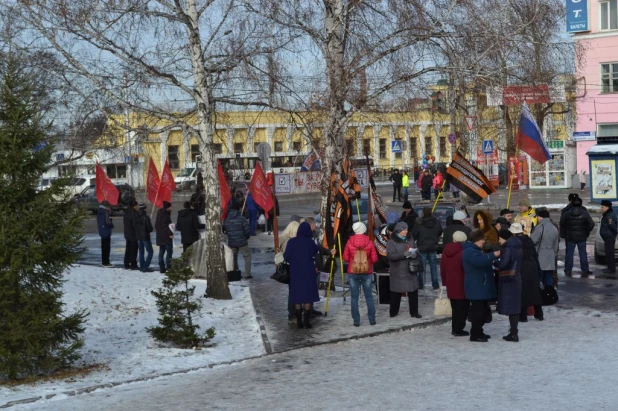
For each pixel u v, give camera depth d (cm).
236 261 2236
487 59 1898
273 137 2238
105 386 1197
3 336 1212
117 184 4556
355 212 2852
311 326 1602
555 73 2109
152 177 2805
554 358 1256
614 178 4288
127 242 2464
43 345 1230
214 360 1366
